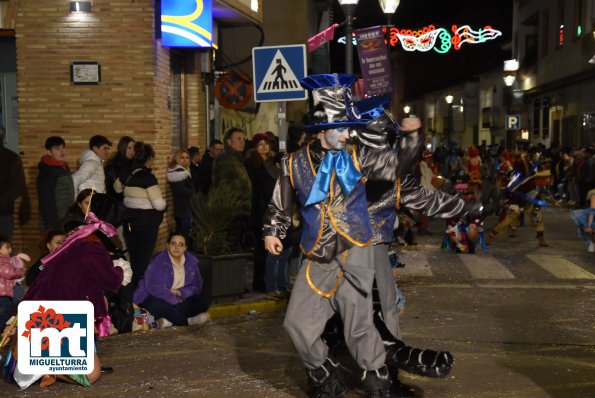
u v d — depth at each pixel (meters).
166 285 8.90
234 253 9.89
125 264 7.64
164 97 13.05
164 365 7.36
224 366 7.31
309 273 5.77
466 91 55.38
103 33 12.27
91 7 12.23
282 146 13.85
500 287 11.24
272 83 12.35
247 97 15.69
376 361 5.69
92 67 12.27
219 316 9.51
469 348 7.88
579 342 8.12
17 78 12.33
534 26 44.09
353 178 5.70
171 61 14.51
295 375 7.01
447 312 9.58
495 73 47.94
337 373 5.95
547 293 10.80
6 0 12.27
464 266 13.22
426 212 6.00
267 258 10.41
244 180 10.87
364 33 16.77
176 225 12.80
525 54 44.09
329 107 5.79
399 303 6.24
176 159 12.77
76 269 6.70
